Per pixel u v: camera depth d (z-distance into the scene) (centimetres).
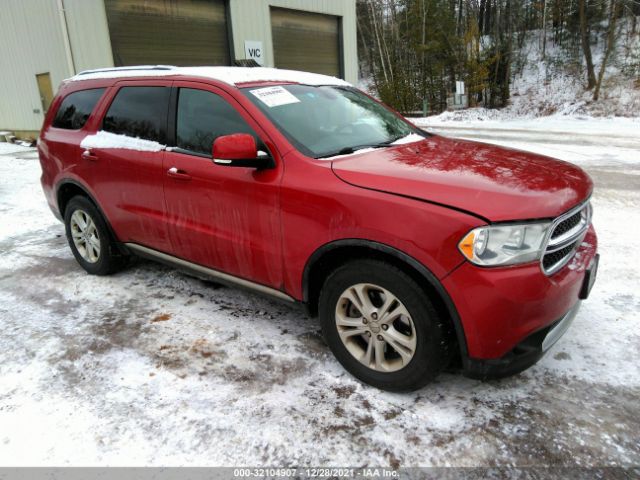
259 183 282
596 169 819
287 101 318
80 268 461
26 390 274
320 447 225
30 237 564
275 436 232
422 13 2908
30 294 404
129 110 375
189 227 332
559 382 265
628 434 226
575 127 1617
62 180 427
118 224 393
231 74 332
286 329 333
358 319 263
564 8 2934
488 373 229
